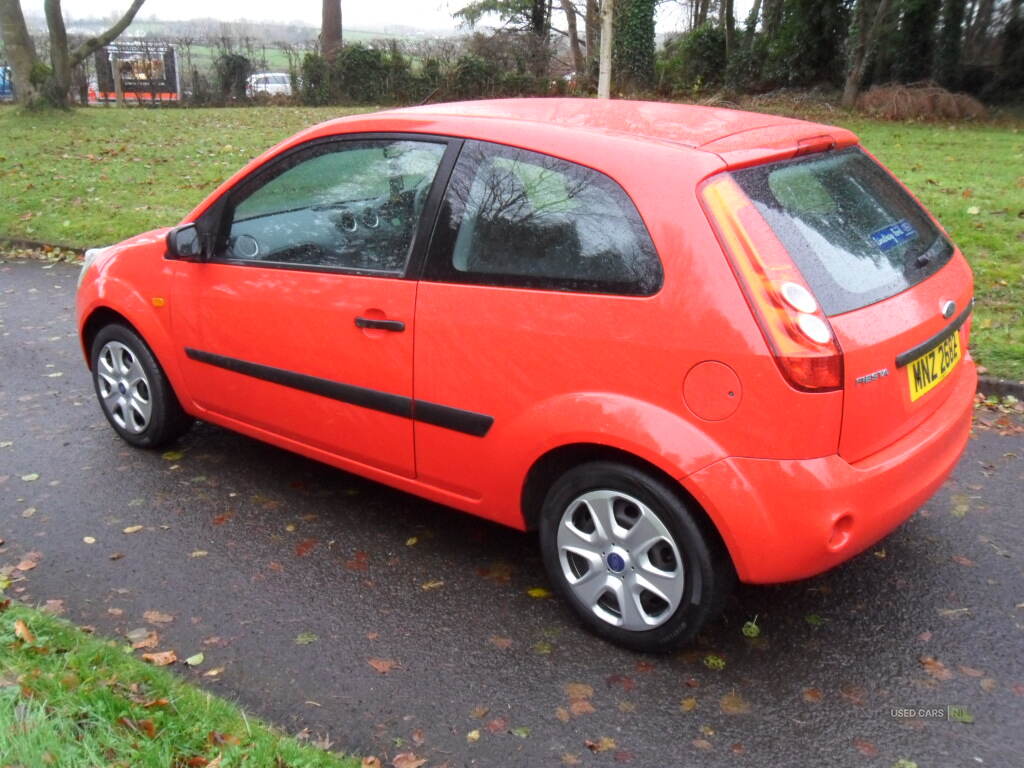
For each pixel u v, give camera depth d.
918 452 3.20
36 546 4.09
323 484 4.71
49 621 3.32
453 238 3.53
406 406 3.71
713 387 2.95
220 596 3.72
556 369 3.26
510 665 3.31
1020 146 14.70
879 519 3.09
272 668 3.29
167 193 11.95
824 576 3.86
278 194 4.12
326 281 3.89
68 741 2.57
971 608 3.62
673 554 3.19
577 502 3.39
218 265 4.33
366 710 3.07
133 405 4.99
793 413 2.87
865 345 2.96
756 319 2.87
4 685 2.83
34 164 13.68
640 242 3.08
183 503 4.50
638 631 3.31
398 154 3.74
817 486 2.90
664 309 3.01
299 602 3.69
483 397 3.47
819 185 3.32
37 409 5.68
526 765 2.83
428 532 4.25
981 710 3.07
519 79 25.27
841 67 23.83
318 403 4.04
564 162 3.30
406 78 25.91
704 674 3.25
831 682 3.21
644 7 24.69
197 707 2.88
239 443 5.20
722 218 2.96
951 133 16.94
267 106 24.92
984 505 4.44
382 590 3.78
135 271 4.77
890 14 22.28
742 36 27.09
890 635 3.46
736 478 2.94
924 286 3.37
